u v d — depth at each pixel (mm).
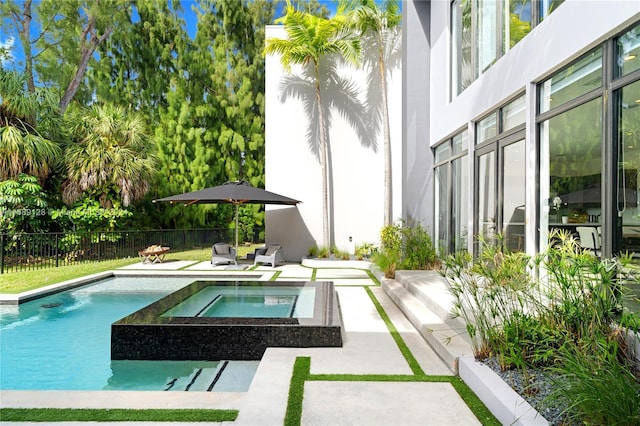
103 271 10320
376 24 12195
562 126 4734
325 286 7414
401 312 6148
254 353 4488
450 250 8914
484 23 7152
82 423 2674
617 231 3799
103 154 13344
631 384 2307
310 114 13109
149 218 17922
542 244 5141
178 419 2721
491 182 6723
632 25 3648
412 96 10359
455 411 2818
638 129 3543
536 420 2352
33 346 4996
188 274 10172
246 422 2678
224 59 20266
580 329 2953
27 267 11148
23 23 16906
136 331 4504
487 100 6652
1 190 11438
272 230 13141
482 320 3783
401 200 12617
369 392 3148
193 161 18969
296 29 11938
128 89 19266
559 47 4625
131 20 19234
